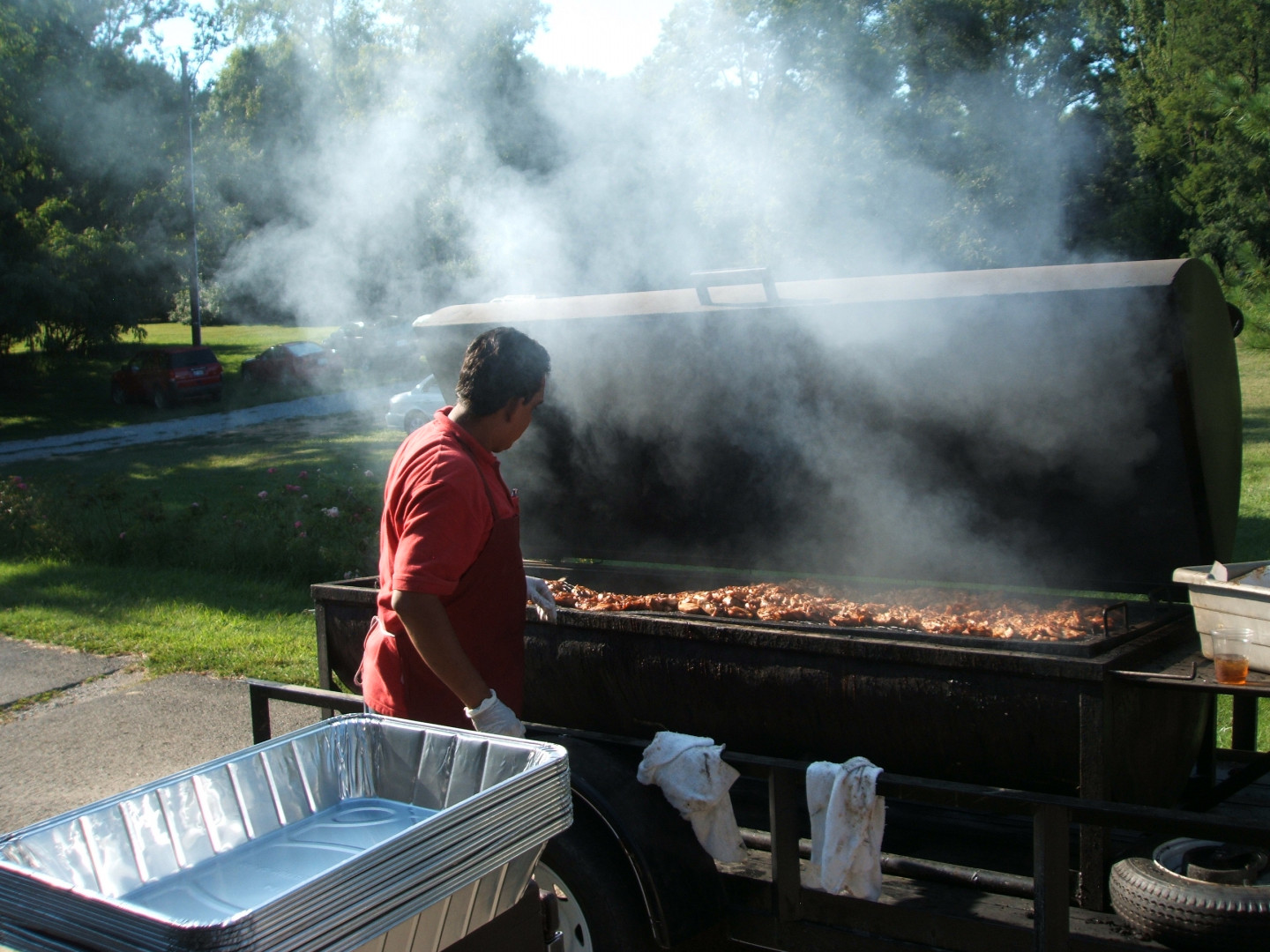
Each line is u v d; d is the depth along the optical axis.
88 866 1.59
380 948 1.41
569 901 2.53
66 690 6.11
